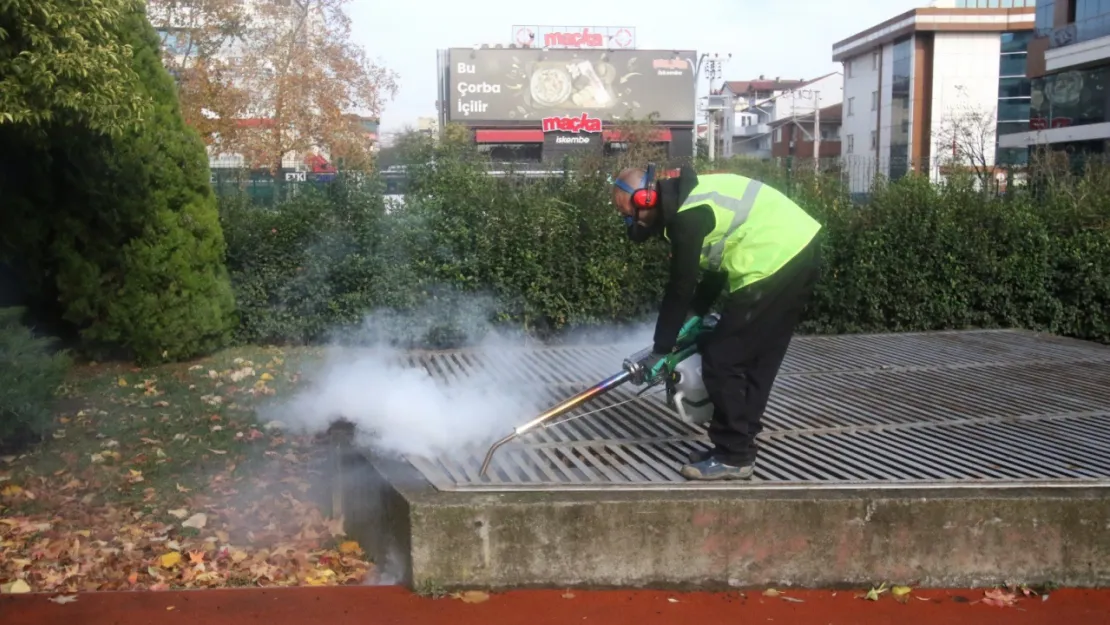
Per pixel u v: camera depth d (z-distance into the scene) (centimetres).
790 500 402
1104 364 702
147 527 457
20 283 761
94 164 724
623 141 2972
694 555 400
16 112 561
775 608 388
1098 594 407
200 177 775
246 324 834
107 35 604
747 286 412
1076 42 3472
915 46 5338
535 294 840
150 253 749
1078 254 901
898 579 408
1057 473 450
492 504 389
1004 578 411
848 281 890
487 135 5247
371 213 838
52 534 445
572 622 370
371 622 367
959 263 902
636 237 426
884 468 455
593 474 439
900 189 942
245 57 2275
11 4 536
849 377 659
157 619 368
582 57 5266
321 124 2311
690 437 500
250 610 377
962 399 596
